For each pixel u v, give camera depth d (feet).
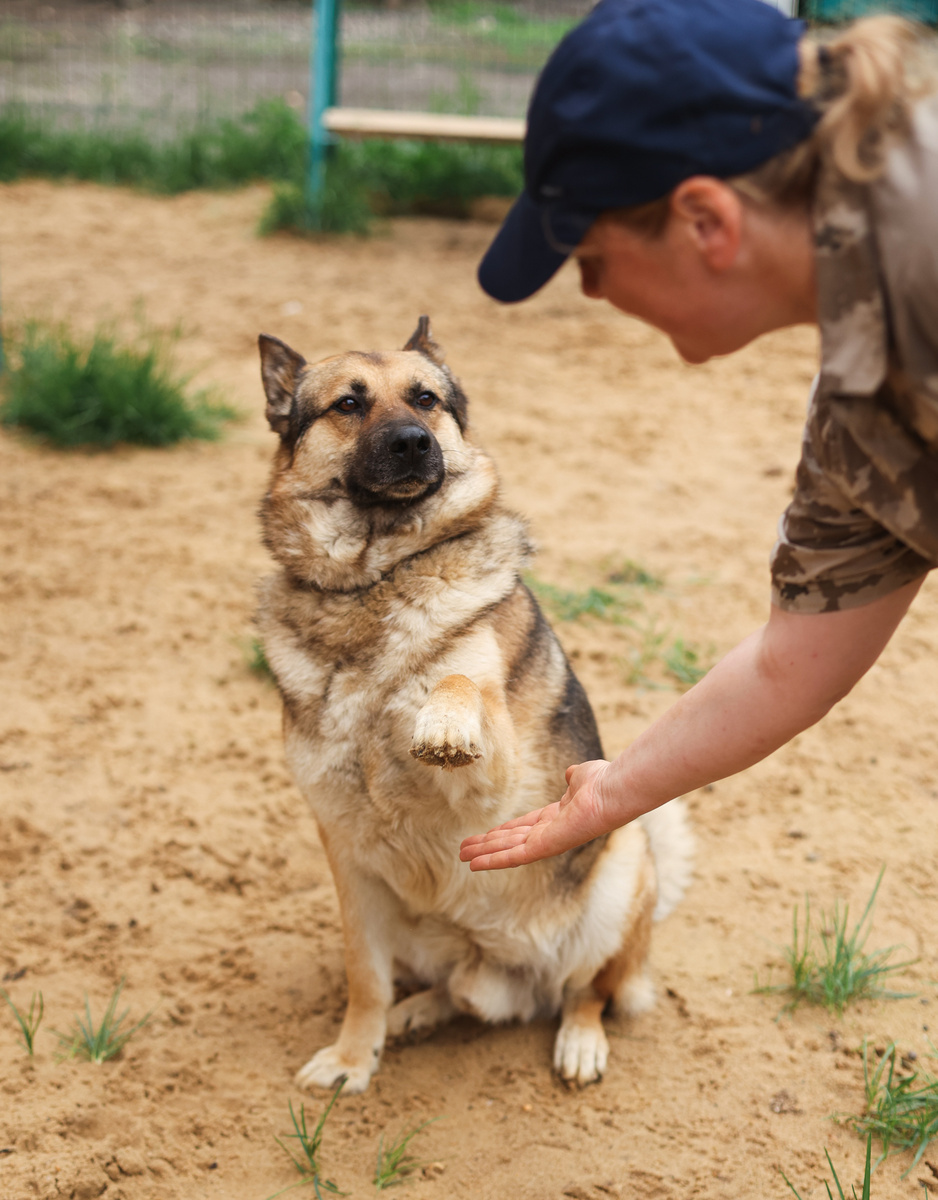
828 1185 8.32
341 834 9.71
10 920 11.64
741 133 4.45
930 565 5.38
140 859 12.67
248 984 10.99
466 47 65.41
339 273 35.45
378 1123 9.36
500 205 42.47
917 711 15.38
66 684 15.92
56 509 21.07
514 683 9.68
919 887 12.01
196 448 24.31
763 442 24.40
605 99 4.54
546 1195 8.54
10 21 71.56
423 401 10.75
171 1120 9.24
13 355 26.71
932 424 4.59
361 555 9.81
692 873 12.23
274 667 9.92
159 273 34.83
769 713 5.85
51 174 45.62
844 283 4.46
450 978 10.44
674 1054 10.02
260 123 48.62
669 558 19.67
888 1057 9.68
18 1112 9.13
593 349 30.07
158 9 79.25
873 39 4.46
